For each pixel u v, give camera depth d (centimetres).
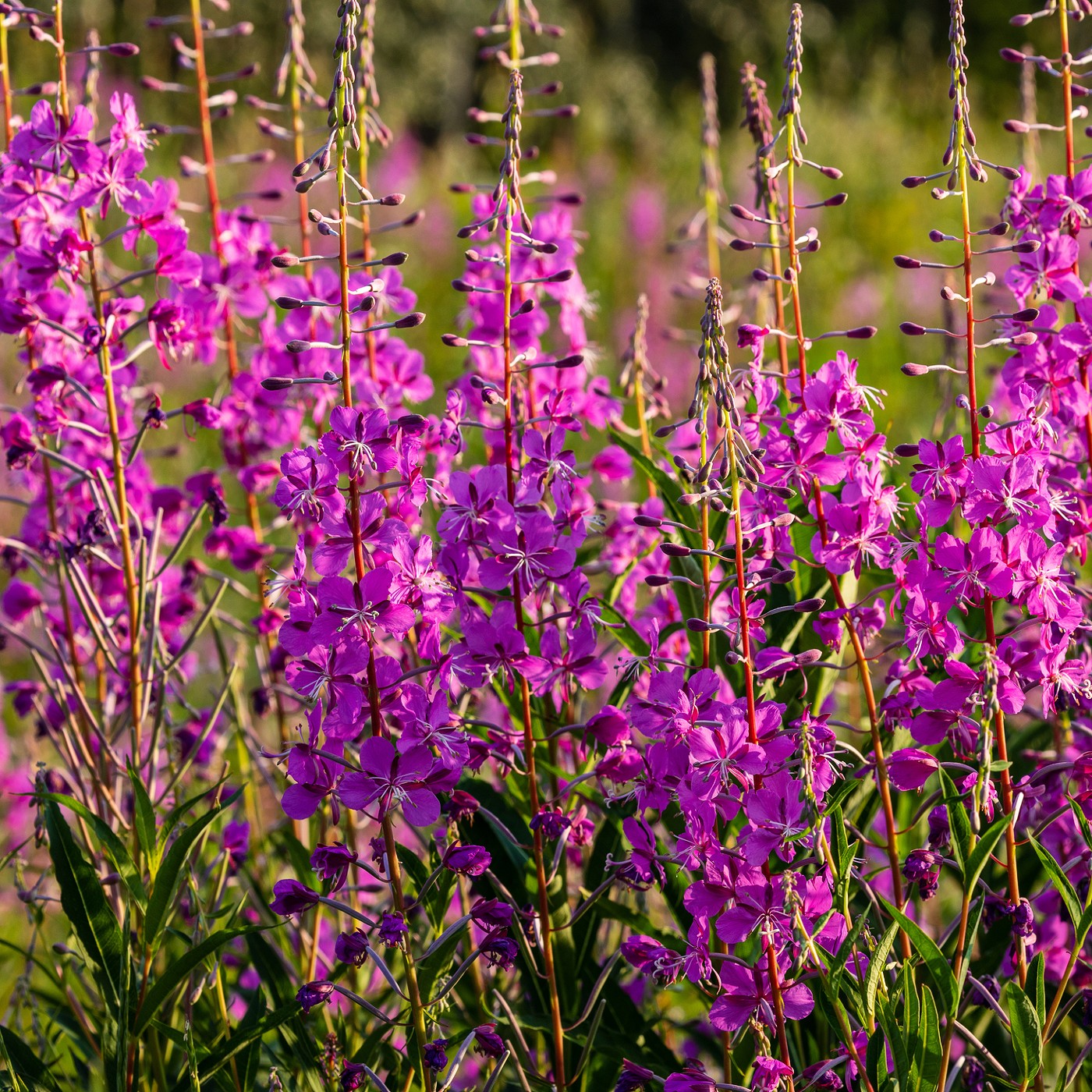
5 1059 356
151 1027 376
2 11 396
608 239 1619
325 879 333
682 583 411
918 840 448
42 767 379
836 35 2934
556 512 367
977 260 1259
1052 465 408
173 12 2381
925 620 342
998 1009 338
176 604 499
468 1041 329
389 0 3017
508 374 351
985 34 2939
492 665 344
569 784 376
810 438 343
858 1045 347
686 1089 323
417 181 1942
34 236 432
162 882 342
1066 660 385
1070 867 356
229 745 570
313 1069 371
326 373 324
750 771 319
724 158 2041
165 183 425
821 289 1512
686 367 1277
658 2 3497
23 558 512
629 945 348
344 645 322
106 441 484
